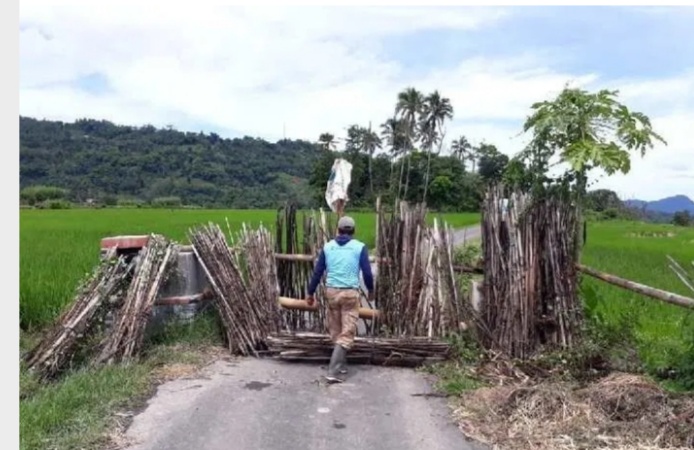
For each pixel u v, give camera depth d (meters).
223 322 7.34
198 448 4.57
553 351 6.52
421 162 57.44
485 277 7.07
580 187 6.88
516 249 6.89
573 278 6.84
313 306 7.36
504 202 7.12
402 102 57.47
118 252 7.50
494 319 6.93
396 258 7.55
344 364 6.82
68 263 11.17
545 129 6.80
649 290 6.23
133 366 6.30
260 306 7.35
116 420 5.00
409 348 6.79
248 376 6.36
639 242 27.47
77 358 6.43
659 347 6.81
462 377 6.19
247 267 7.63
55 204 58.97
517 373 6.20
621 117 6.75
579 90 6.89
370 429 5.01
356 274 6.53
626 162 6.61
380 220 7.65
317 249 7.90
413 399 5.75
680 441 4.60
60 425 4.79
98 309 6.65
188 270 7.68
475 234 26.44
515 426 4.95
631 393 5.16
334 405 5.57
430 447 4.67
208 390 5.86
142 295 6.84
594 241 27.95
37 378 5.95
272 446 4.64
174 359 6.70
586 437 4.70
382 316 7.46
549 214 6.90
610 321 7.66
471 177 60.75
